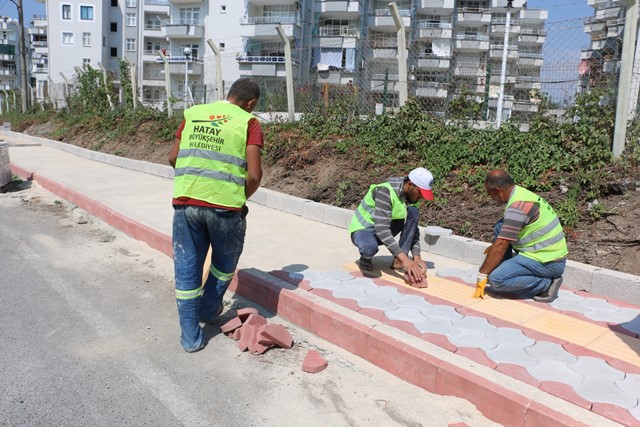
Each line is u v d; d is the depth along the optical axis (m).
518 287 4.37
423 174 4.73
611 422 2.66
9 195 9.41
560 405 2.81
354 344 3.76
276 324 4.09
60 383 3.24
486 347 3.48
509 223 4.21
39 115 25.70
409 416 3.01
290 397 3.20
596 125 6.93
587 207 5.99
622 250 5.17
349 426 2.92
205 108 3.79
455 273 5.15
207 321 4.24
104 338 3.89
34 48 69.44
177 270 3.74
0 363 3.44
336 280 4.81
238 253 3.99
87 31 52.78
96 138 17.25
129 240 6.62
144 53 53.75
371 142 8.99
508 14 13.86
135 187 9.77
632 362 3.31
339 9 41.34
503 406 2.90
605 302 4.43
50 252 6.02
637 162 6.42
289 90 10.94
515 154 7.13
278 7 42.12
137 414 2.96
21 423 2.82
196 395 3.19
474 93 9.04
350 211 7.14
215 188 3.63
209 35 44.00
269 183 9.26
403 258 4.70
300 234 6.68
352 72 12.28
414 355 3.34
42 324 4.07
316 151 9.38
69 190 8.94
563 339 3.64
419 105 8.78
